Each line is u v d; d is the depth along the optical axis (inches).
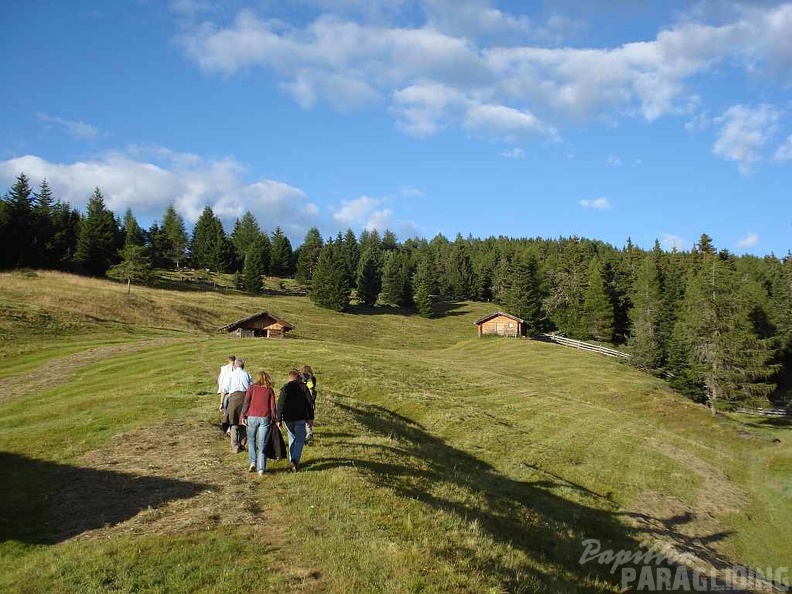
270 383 513.0
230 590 292.0
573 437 1282.0
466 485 659.4
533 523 618.2
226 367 633.0
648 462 1195.9
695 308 2204.7
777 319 3186.5
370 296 5000.0
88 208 5216.5
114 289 3043.8
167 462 541.6
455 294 6033.5
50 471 530.0
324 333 3467.0
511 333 3769.7
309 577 310.2
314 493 445.7
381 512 414.9
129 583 299.4
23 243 3543.3
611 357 2965.1
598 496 914.1
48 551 353.4
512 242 7613.2
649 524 830.5
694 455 1358.3
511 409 1481.3
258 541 356.8
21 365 1501.0
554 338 3732.8
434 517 436.5
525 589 349.1
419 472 626.5
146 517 401.7
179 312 2957.7
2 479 509.4
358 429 809.5
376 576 311.9
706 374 2070.6
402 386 1488.7
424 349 3585.1
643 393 2031.3
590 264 4234.7
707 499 1040.8
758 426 2015.3
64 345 1817.2
